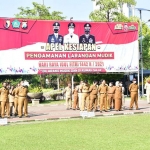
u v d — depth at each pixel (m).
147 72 47.88
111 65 29.98
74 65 29.22
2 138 13.12
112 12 43.59
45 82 49.84
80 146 11.23
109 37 29.91
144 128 14.55
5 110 21.30
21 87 20.11
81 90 22.64
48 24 28.72
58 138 12.77
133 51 30.45
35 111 24.30
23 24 28.19
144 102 29.78
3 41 27.77
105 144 11.43
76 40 29.25
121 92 22.64
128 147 10.84
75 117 19.41
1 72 27.75
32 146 11.45
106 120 17.59
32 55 28.41
